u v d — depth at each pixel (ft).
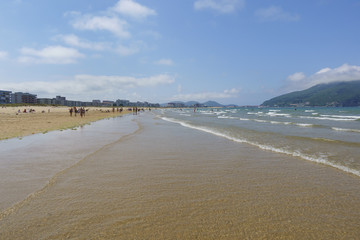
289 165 25.64
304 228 12.16
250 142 42.39
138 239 10.93
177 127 75.92
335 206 14.96
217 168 24.39
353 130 61.57
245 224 12.56
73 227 12.01
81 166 24.88
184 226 12.27
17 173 22.03
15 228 11.86
